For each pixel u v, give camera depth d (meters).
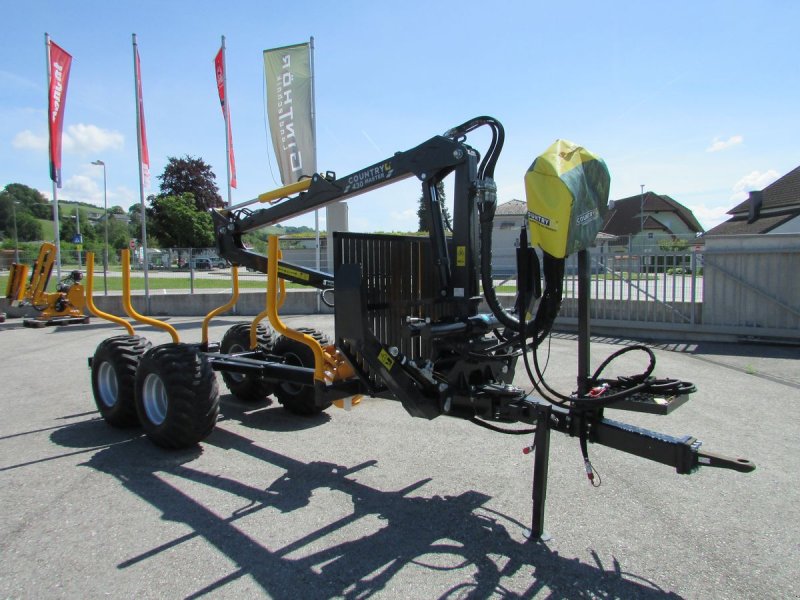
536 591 2.64
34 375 7.61
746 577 2.74
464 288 3.73
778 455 4.34
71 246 35.53
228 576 2.79
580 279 3.08
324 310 14.60
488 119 3.61
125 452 4.57
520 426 5.14
